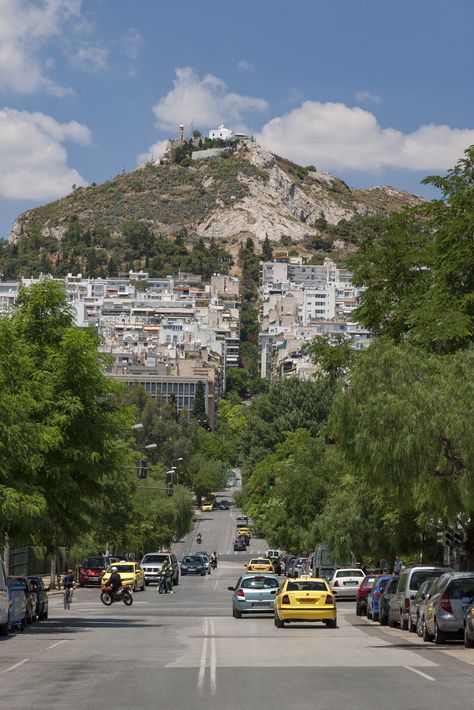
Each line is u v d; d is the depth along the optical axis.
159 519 127.62
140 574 80.44
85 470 43.72
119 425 45.06
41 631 39.06
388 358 35.44
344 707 17.45
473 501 32.59
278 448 154.62
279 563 121.94
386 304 47.47
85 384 44.31
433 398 32.75
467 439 31.92
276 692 19.64
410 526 61.66
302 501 95.38
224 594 75.50
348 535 68.81
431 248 44.03
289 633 38.41
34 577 46.44
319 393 182.50
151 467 142.88
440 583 32.81
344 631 39.78
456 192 44.72
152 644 32.28
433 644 32.25
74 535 46.31
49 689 20.25
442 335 37.91
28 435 39.19
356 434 34.22
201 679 21.98
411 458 32.78
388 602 44.03
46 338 45.66
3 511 36.94
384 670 23.88
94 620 47.12
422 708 17.31
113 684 21.09
